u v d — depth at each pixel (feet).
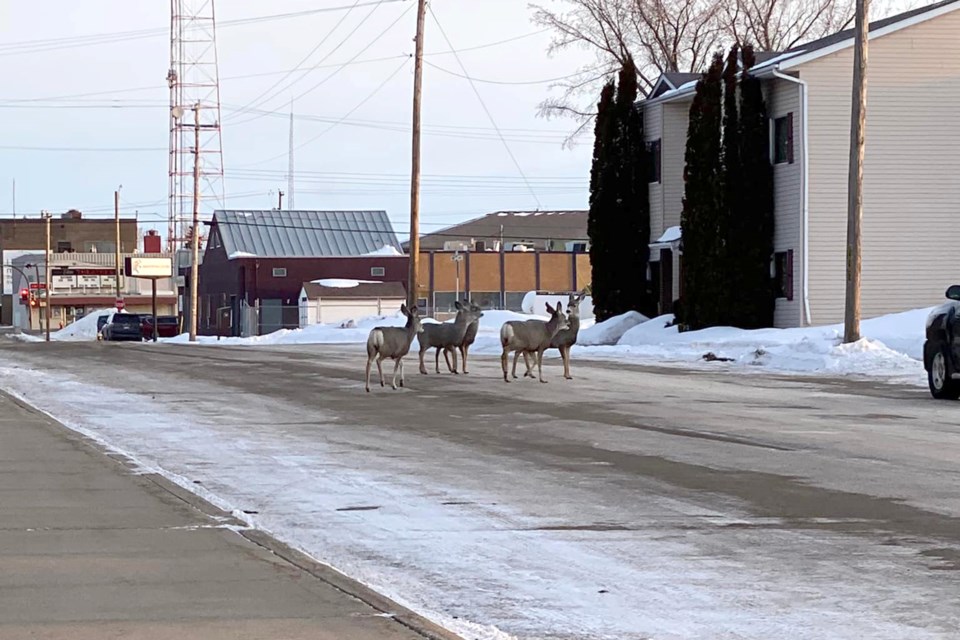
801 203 157.07
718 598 32.73
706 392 92.73
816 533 41.11
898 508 45.44
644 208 182.60
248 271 325.62
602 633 29.55
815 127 157.07
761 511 45.09
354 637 28.12
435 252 378.94
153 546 38.65
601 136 183.21
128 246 561.02
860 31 117.60
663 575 35.35
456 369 111.14
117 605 31.09
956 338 84.99
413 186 173.17
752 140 160.66
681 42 247.70
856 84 118.21
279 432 70.18
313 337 216.95
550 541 40.11
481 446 63.36
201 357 145.18
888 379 104.99
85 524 42.42
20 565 35.83
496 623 30.48
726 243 159.94
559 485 51.13
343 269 331.98
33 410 83.51
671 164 186.29
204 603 31.27
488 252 381.60
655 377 107.24
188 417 78.54
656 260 187.42
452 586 34.24
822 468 55.01
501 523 43.19
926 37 160.25
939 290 161.27
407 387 96.99
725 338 148.87
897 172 160.15
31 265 470.39
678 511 45.24
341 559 37.68
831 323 158.30
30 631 28.66
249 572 34.91
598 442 64.44
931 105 160.56
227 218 344.28
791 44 250.98
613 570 36.01
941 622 30.25
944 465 55.72
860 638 28.94
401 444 64.44
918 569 35.83
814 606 31.83
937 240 161.17
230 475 54.70
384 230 351.67
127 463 57.88
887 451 60.29
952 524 42.45
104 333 279.90
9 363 139.23
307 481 52.85
